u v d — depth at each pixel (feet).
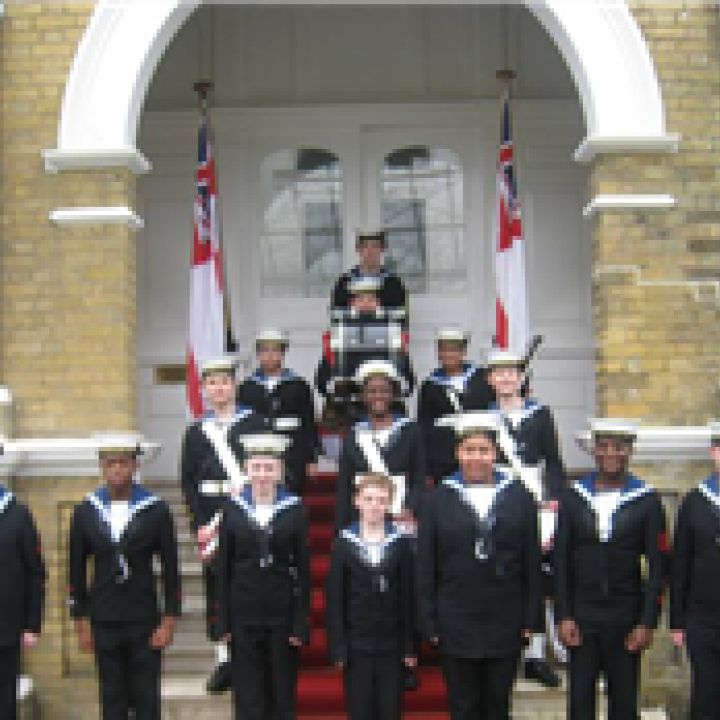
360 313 29.27
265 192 35.53
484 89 34.99
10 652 22.13
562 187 34.99
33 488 26.21
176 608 22.47
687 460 25.93
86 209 26.48
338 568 21.12
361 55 35.17
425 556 20.71
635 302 26.32
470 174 35.09
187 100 35.09
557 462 25.14
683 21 26.68
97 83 26.66
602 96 26.45
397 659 21.15
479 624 20.48
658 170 26.43
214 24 35.19
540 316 34.86
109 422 26.37
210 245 31.96
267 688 22.16
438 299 35.14
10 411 26.17
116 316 26.45
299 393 28.53
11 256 26.58
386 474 22.15
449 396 27.53
